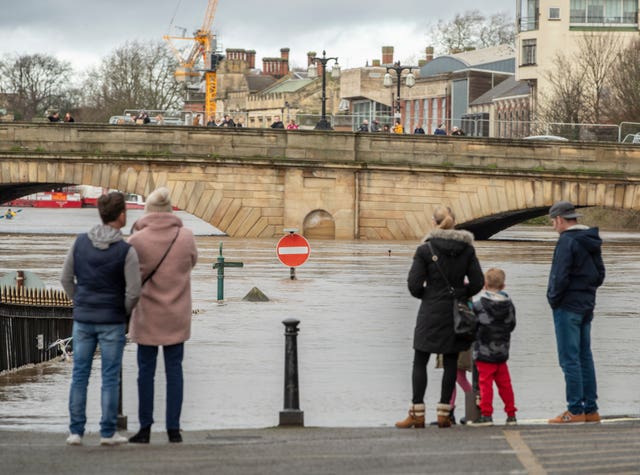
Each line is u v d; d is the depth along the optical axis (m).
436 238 16.06
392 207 76.81
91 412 19.17
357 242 73.19
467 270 16.05
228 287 41.12
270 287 41.47
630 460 13.02
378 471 12.55
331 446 14.38
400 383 22.03
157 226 15.09
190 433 16.52
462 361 17.31
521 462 12.91
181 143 75.69
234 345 26.75
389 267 51.50
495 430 15.78
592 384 17.38
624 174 76.81
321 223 76.69
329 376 22.78
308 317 32.44
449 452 13.69
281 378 22.48
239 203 76.25
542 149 76.81
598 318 33.22
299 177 76.44
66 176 75.25
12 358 23.84
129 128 75.44
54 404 19.94
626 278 48.16
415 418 16.52
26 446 14.71
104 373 14.73
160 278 15.01
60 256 57.22
